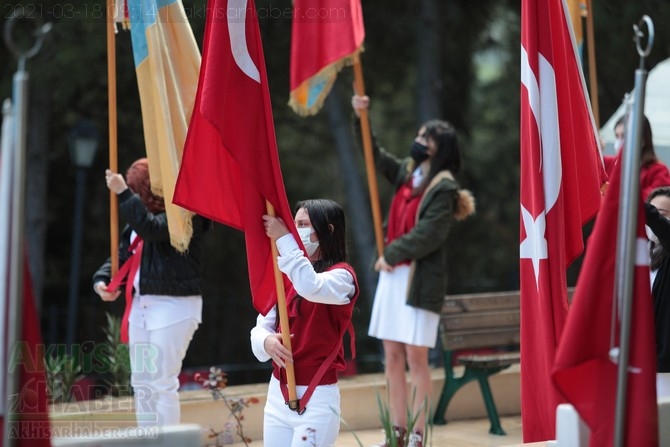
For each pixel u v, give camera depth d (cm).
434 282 1938
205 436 1894
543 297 1480
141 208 1706
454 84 4153
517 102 4334
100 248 3875
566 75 1544
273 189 1337
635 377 1104
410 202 2005
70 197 3775
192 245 1759
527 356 1524
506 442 2033
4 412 988
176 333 1744
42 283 3569
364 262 4091
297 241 1316
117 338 2331
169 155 1683
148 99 1723
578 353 1109
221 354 3625
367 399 2162
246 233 1356
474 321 2252
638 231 1120
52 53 3177
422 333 1917
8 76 3177
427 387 1955
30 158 3503
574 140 1562
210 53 1342
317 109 2178
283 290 1323
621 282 1095
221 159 1412
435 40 3853
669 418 1195
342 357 1352
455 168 2005
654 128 2512
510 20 4097
